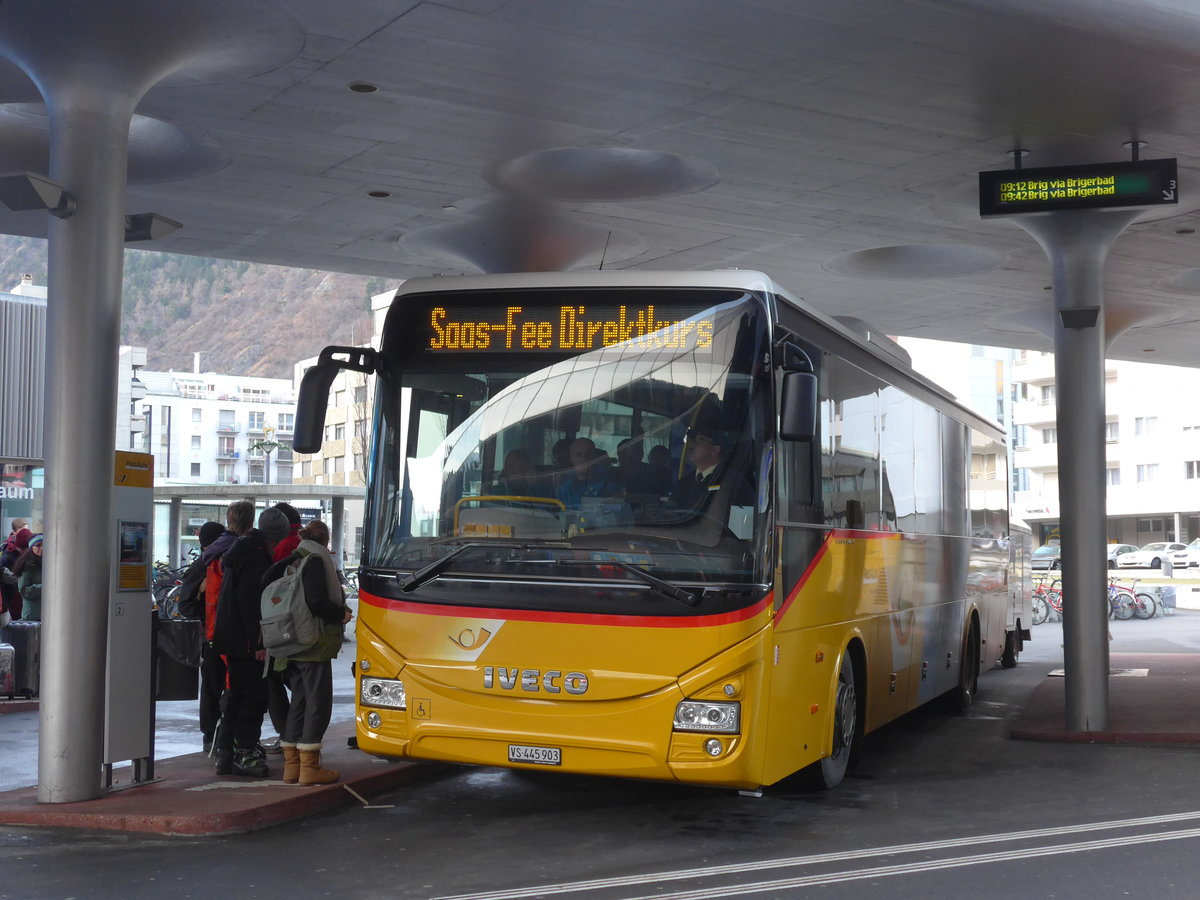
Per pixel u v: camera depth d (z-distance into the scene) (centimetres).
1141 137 1177
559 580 782
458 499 816
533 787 974
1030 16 905
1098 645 1286
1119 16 915
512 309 833
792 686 829
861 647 1026
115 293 904
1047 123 1138
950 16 906
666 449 790
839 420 972
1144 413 8050
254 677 954
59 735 867
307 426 805
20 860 744
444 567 806
